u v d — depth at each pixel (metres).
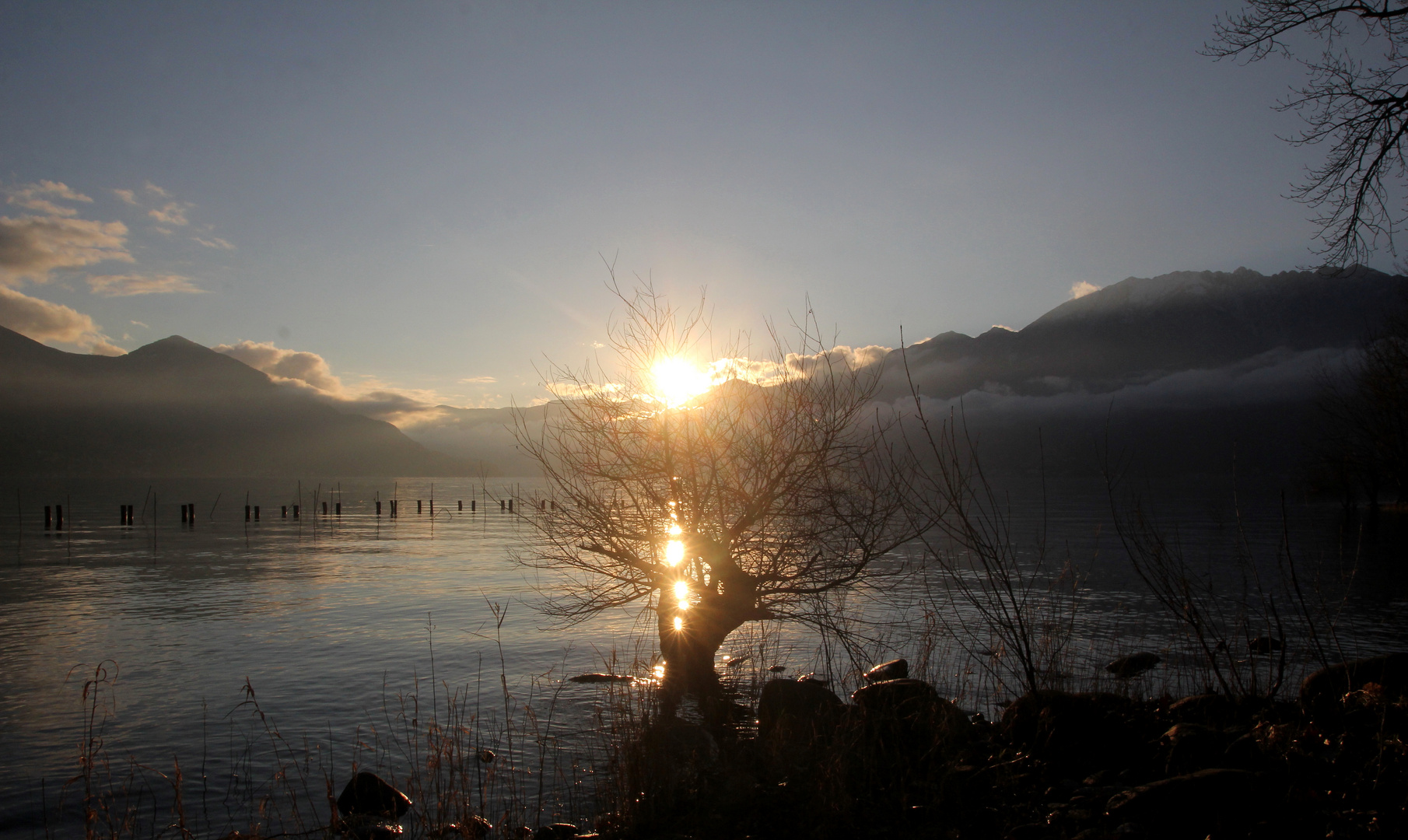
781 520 10.16
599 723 8.91
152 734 9.27
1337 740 5.22
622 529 10.37
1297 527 39.12
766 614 10.21
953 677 10.14
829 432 9.80
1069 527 39.31
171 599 20.28
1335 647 12.29
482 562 28.95
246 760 8.36
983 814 4.95
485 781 7.43
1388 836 3.95
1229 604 16.00
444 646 14.23
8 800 7.34
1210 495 73.88
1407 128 8.82
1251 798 4.36
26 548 34.50
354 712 10.11
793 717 7.46
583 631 15.48
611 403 10.32
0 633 15.73
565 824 6.10
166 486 147.62
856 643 11.30
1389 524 41.12
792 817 5.12
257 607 18.94
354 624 16.53
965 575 18.89
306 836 6.40
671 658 10.43
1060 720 6.02
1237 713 6.12
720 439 10.09
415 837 6.30
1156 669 9.88
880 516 9.62
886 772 5.72
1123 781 5.23
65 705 10.53
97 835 6.48
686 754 6.79
